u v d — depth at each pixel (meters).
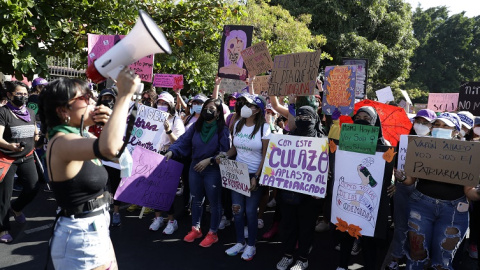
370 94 22.48
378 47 22.02
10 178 4.50
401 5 25.47
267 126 4.23
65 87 2.03
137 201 4.76
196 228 4.79
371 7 23.00
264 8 16.73
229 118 5.66
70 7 6.57
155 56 8.38
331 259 4.52
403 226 3.91
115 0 7.06
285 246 4.09
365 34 23.67
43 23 6.07
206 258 4.34
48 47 7.08
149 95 6.43
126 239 4.79
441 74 45.47
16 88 4.45
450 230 3.20
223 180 4.40
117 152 1.79
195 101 5.70
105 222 2.21
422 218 3.29
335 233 3.77
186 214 5.79
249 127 4.27
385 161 3.34
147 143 5.06
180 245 4.68
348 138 3.50
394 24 24.05
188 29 8.38
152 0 7.92
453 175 3.08
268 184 4.00
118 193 4.65
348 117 4.08
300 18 17.98
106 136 1.73
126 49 1.67
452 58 46.53
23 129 4.54
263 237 5.04
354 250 4.66
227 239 4.98
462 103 6.35
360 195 3.43
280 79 4.50
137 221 5.48
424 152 3.19
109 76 1.77
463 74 47.19
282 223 4.06
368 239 3.55
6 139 4.47
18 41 5.47
